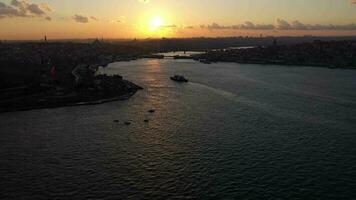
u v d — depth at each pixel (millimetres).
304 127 170750
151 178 115062
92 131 166625
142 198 102750
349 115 194375
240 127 171250
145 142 150125
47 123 180625
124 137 157250
